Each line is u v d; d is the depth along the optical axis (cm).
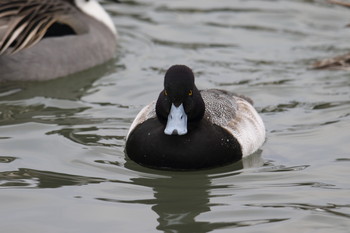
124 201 1141
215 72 1697
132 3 2098
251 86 1619
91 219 1079
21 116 1459
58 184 1190
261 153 1314
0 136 1366
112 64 1738
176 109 1196
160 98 1230
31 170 1238
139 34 1912
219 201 1145
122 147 1338
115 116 1471
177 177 1231
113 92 1591
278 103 1538
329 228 1057
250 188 1190
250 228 1056
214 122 1273
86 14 1770
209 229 1055
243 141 1280
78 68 1675
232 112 1310
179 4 2089
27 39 1614
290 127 1422
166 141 1241
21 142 1343
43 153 1304
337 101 1545
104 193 1166
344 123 1435
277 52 1811
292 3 2089
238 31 1922
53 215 1088
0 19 1631
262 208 1119
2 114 1466
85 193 1162
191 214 1102
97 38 1720
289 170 1251
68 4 1736
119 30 1933
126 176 1230
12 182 1192
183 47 1836
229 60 1764
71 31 1678
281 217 1090
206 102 1305
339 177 1220
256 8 2055
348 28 1952
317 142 1355
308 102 1541
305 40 1881
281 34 1911
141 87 1616
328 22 1983
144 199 1150
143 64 1741
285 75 1681
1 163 1261
